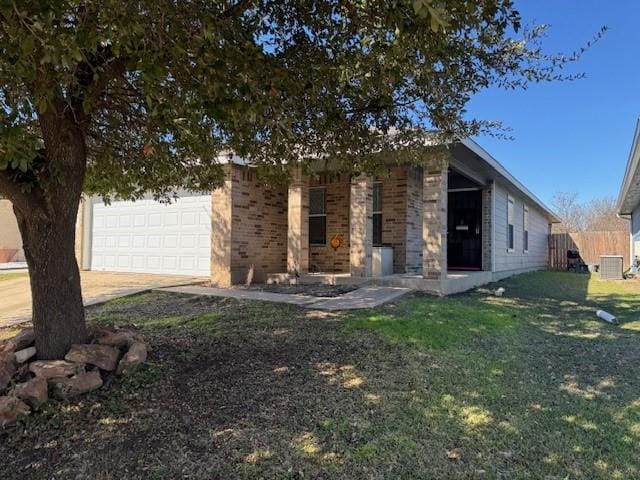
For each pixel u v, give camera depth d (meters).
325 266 11.33
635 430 2.80
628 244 19.77
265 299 7.00
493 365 4.08
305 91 3.21
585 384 3.66
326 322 5.46
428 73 3.23
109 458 2.43
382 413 3.00
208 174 5.12
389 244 10.49
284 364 3.98
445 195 8.56
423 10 1.67
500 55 3.55
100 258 12.95
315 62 3.16
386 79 2.88
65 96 2.72
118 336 3.84
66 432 2.72
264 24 3.19
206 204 11.05
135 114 3.83
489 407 3.12
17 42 1.88
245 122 2.76
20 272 13.06
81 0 1.83
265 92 2.61
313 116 3.72
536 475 2.27
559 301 8.52
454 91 3.68
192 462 2.38
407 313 6.00
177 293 7.99
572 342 5.16
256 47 2.66
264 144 3.97
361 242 8.97
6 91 2.34
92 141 4.38
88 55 2.56
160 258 11.80
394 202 10.45
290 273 9.66
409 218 10.44
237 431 2.73
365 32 2.58
